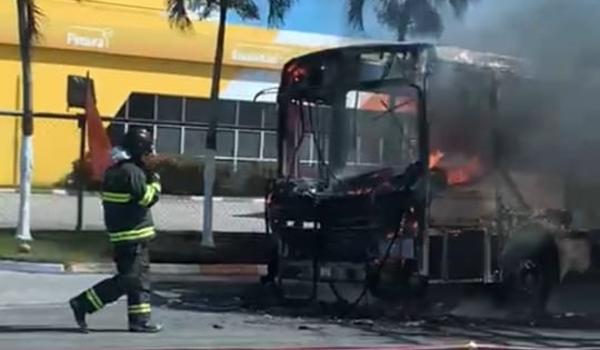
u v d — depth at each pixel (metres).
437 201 10.96
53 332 9.34
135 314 9.48
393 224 10.94
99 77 32.59
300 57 12.14
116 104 32.88
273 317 11.06
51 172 30.50
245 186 32.31
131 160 9.36
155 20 33.59
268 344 9.05
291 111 12.18
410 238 10.85
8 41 30.28
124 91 33.03
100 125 18.17
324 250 11.47
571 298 13.00
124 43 32.84
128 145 9.36
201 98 34.16
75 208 25.20
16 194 28.55
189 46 33.91
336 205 11.37
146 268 9.47
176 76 33.84
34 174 30.25
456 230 11.16
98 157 17.94
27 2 16.45
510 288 11.91
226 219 25.08
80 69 32.09
